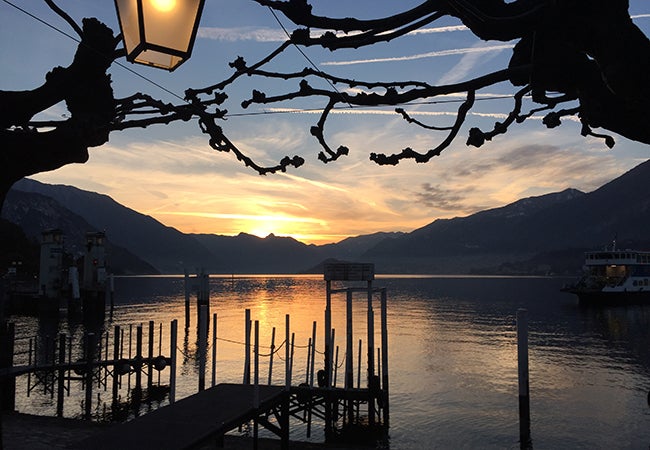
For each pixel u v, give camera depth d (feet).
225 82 12.28
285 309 348.38
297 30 10.78
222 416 36.19
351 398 70.08
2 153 14.39
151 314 295.89
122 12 10.57
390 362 139.23
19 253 417.69
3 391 62.08
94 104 14.67
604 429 79.97
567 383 115.34
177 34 10.23
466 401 96.63
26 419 52.24
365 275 78.64
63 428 48.67
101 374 103.09
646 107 9.81
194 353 145.18
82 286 248.73
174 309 337.11
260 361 130.82
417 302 442.50
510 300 471.21
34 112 14.80
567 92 11.02
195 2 10.24
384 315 77.97
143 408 82.43
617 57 9.42
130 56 10.73
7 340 64.23
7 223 434.30
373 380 71.36
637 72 9.40
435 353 159.94
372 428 72.02
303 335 202.39
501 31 10.15
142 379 104.06
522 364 59.26
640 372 130.21
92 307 239.09
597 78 10.34
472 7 9.96
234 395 43.32
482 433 76.33
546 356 157.07
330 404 69.62
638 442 73.51
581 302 339.77
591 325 253.03
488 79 10.87
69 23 13.19
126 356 137.59
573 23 9.76
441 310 349.82
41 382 88.63
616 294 322.55
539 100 11.07
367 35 10.53
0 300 43.68
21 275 381.40
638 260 328.70
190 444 29.35
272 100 12.03
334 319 276.21
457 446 70.13
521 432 58.29
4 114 14.33
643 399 100.32
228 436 52.42
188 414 36.70
